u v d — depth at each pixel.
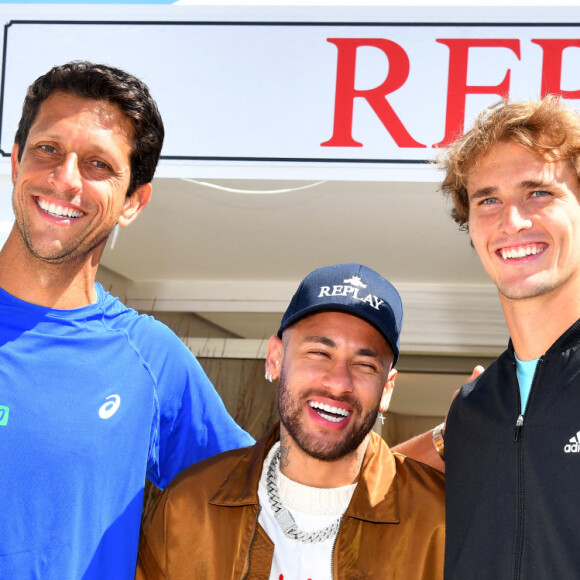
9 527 1.60
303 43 2.65
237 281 5.25
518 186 1.63
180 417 1.98
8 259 1.78
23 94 2.70
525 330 1.65
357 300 1.77
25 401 1.67
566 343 1.58
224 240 4.48
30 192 1.73
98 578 1.68
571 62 2.54
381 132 2.61
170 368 1.93
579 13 2.55
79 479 1.67
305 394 1.73
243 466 1.81
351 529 1.71
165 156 2.66
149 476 1.97
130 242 4.59
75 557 1.65
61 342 1.75
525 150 1.64
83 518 1.67
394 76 2.61
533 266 1.61
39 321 1.74
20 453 1.63
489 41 2.58
